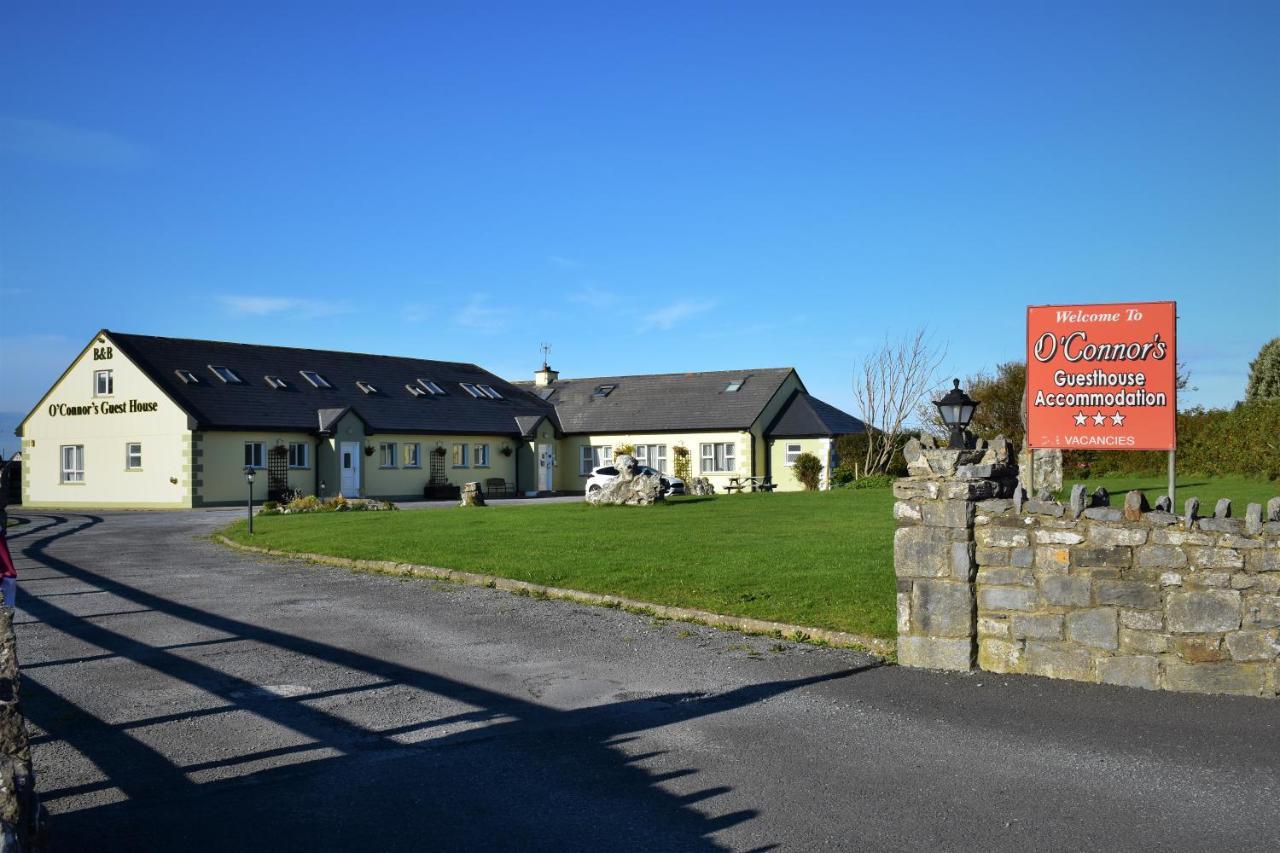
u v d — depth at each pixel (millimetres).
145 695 8312
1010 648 8562
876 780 6176
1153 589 7965
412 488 45594
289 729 7348
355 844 5301
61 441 42531
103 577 15680
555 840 5344
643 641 10211
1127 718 7277
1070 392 9539
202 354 42562
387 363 50344
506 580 13789
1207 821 5473
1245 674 7668
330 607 12523
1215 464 27750
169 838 5383
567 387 56500
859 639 9789
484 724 7445
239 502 39875
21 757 4172
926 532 8867
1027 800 5812
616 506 27500
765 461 48469
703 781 6199
